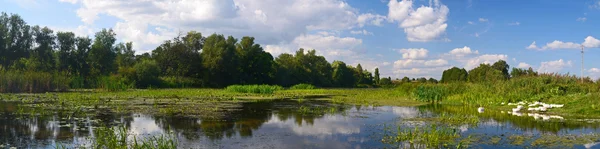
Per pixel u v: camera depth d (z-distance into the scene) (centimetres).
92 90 4116
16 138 1176
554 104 2080
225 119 1639
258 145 1104
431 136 1179
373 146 1091
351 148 1069
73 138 1183
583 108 1889
